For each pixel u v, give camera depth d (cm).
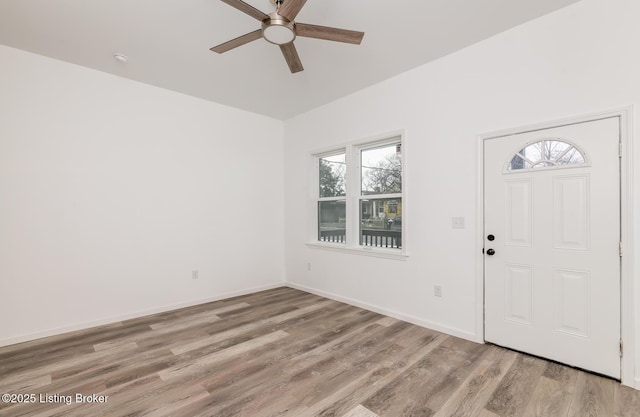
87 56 297
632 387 204
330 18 236
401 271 337
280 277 498
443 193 300
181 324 327
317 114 440
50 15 234
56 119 303
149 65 315
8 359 248
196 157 402
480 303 276
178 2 219
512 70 255
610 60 212
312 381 216
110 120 335
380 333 299
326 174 450
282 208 501
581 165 225
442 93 300
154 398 197
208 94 393
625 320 208
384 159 369
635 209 205
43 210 296
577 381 213
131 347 271
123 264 342
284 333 301
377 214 376
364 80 351
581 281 227
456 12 231
